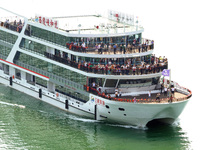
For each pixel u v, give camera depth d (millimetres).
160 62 118938
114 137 110938
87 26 122625
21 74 131250
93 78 116438
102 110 114438
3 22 134625
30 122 116312
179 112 113688
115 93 114188
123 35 116688
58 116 118875
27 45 128625
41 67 125688
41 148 106875
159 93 116938
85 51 116188
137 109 111000
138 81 116688
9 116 118812
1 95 129375
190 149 107438
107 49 116000
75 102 119062
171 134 112188
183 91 117188
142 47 116688
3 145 107562
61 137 110688
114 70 113938
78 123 115812
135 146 108188
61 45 120438
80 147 107438
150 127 114375
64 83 120812
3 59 134750
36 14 126000
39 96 127000
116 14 123625
